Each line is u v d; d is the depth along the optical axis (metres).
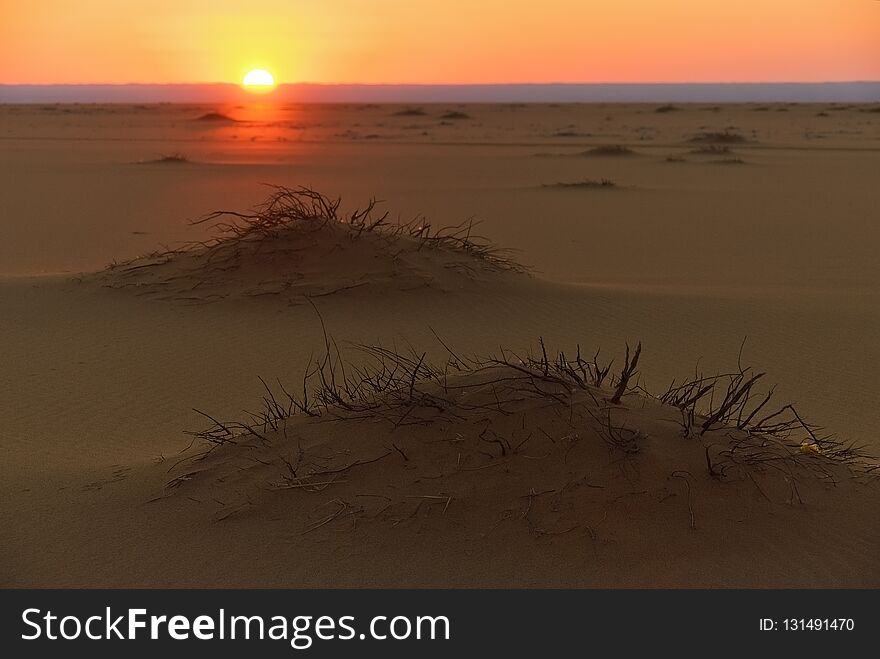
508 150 45.53
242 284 12.56
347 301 12.05
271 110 117.88
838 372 9.31
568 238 19.11
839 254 17.05
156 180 30.31
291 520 4.87
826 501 4.90
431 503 4.79
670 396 6.18
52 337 10.58
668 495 4.69
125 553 4.73
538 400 5.20
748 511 4.70
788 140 52.41
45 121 74.75
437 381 5.71
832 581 4.32
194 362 9.61
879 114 90.00
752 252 17.38
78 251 17.30
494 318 11.54
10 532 4.99
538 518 4.63
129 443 7.07
